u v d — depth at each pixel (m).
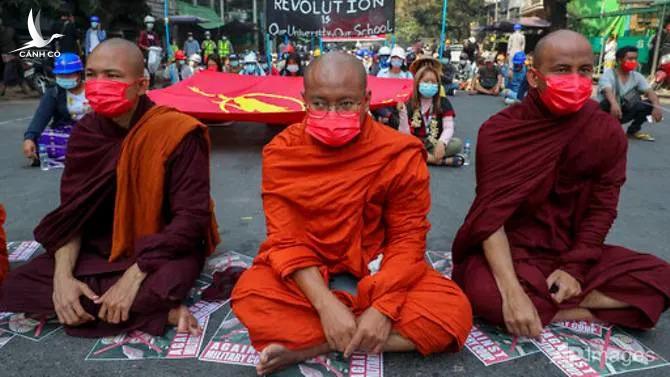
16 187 5.16
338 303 2.13
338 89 2.11
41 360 2.35
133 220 2.62
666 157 6.65
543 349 2.42
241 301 2.22
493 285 2.44
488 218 2.49
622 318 2.49
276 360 2.14
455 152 6.05
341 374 2.22
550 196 2.60
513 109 2.67
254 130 8.39
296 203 2.24
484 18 45.31
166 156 2.53
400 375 2.24
